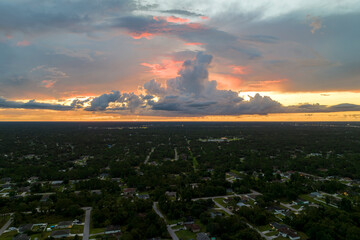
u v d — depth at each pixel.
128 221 154.62
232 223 147.88
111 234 141.12
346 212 162.12
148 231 139.62
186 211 170.62
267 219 157.25
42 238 137.38
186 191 194.50
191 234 143.00
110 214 162.12
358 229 136.25
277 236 140.62
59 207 168.50
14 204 178.62
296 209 178.12
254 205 174.75
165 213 170.50
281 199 197.25
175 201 180.38
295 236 137.75
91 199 189.62
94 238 137.25
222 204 186.75
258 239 132.12
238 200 189.50
